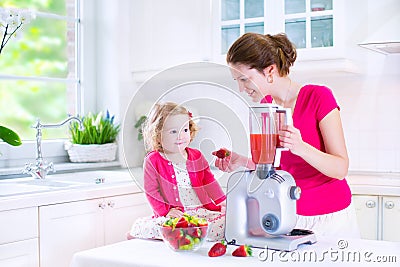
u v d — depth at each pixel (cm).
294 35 331
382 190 296
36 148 324
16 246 250
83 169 360
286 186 169
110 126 375
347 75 352
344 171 199
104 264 161
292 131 178
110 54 388
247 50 198
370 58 350
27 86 356
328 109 204
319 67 322
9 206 246
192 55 361
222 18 353
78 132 365
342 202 214
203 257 160
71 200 274
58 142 369
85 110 390
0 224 242
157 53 376
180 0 364
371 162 352
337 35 316
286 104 212
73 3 387
